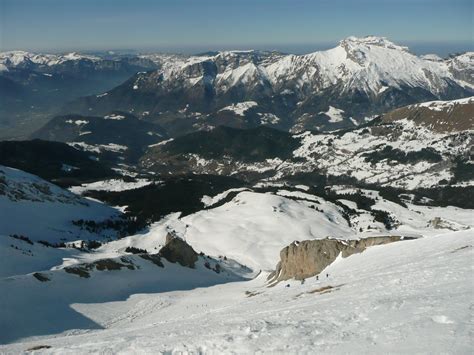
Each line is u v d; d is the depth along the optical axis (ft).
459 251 142.92
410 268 134.62
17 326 214.48
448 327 67.72
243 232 591.78
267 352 73.87
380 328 74.90
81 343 123.54
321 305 109.60
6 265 318.04
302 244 278.67
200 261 438.40
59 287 275.59
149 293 310.24
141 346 93.71
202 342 85.35
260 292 245.24
